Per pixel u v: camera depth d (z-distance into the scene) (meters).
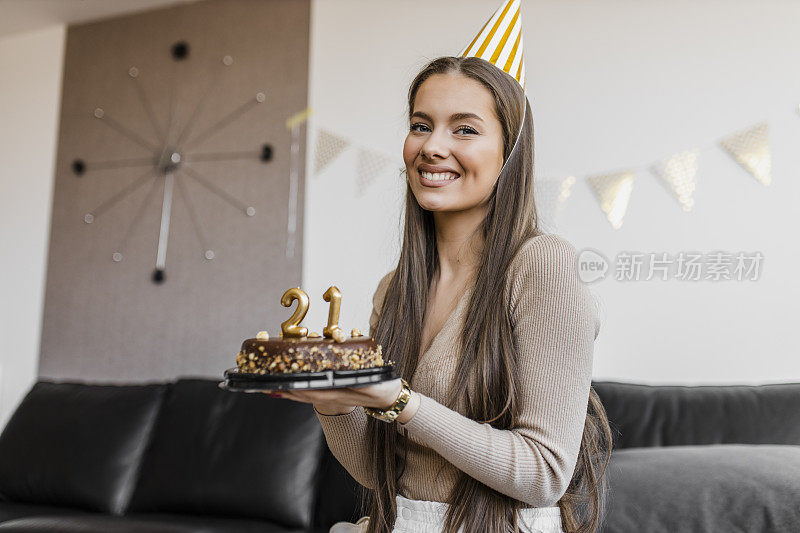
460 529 0.93
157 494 2.38
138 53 3.22
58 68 3.37
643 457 1.56
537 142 2.46
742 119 2.24
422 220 1.11
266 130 2.93
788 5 2.23
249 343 0.91
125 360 3.04
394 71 2.73
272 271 2.83
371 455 1.05
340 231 2.73
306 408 2.37
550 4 2.51
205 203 2.99
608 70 2.41
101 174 3.21
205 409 2.48
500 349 0.94
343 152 2.77
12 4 3.19
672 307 2.27
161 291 3.02
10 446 2.65
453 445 0.84
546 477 0.85
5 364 3.24
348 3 2.86
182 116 3.09
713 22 2.31
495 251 0.99
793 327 2.14
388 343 1.09
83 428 2.60
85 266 3.17
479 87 1.00
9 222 3.34
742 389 1.99
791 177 2.18
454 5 2.68
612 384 2.11
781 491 1.35
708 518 1.36
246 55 3.01
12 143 3.40
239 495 2.27
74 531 2.06
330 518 2.19
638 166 2.33
